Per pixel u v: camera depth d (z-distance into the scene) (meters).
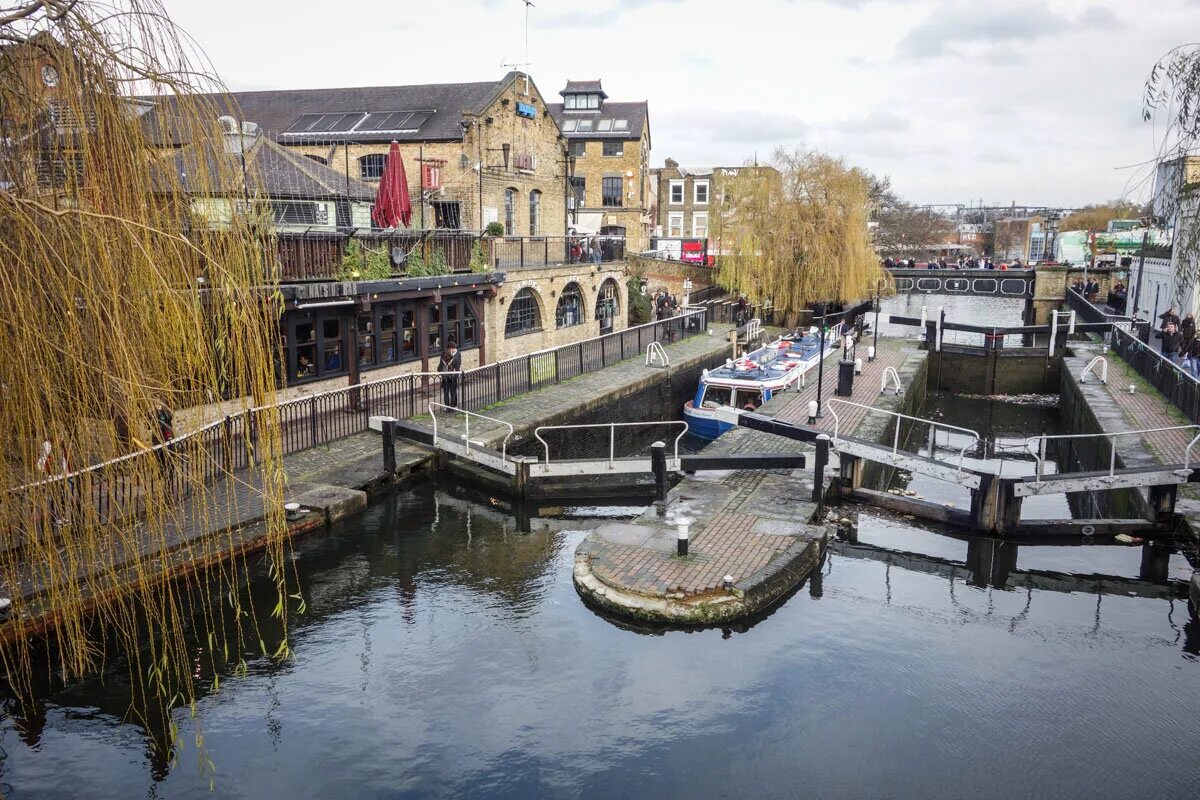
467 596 10.04
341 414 15.41
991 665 8.61
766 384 19.97
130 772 6.76
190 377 4.88
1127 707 7.89
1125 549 11.78
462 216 25.62
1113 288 42.50
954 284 52.00
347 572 10.68
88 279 4.12
